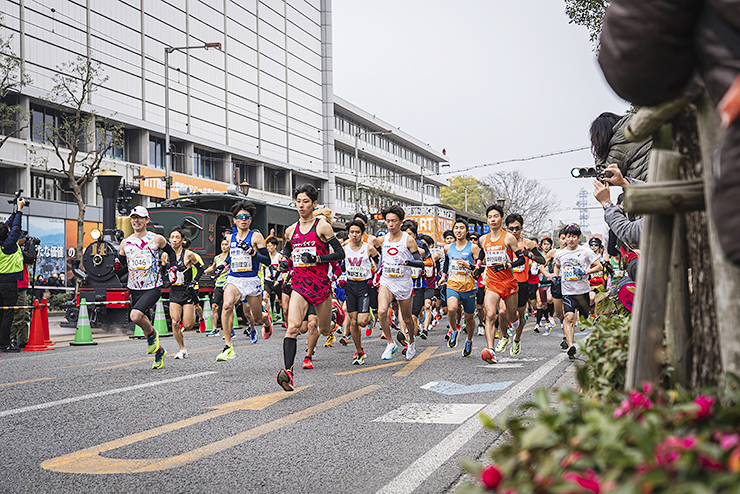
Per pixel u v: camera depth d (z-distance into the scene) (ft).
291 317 25.23
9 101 120.16
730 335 5.65
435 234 107.55
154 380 27.99
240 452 16.42
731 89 4.47
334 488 13.51
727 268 5.65
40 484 14.06
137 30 153.17
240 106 193.26
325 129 239.71
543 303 55.01
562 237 39.14
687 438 4.69
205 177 176.96
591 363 10.30
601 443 4.92
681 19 4.86
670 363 7.47
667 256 6.95
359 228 33.58
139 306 30.94
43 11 127.44
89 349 42.29
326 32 242.17
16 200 41.88
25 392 25.16
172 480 14.23
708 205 5.91
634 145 15.52
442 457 15.62
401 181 301.63
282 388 25.75
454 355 36.94
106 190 61.31
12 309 41.37
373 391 24.97
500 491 4.86
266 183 207.41
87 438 17.97
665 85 5.17
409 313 34.91
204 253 72.64
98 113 135.54
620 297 14.01
